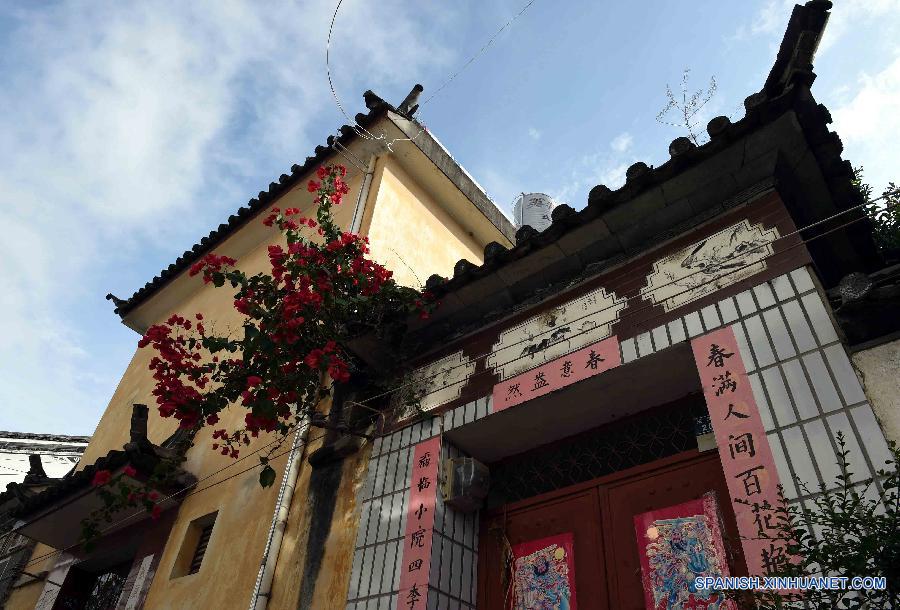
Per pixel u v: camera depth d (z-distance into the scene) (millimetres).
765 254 4312
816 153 4410
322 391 6277
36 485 9883
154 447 7875
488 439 5383
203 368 6191
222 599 6211
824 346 3682
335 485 6008
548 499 5070
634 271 5023
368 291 6074
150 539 7953
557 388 4789
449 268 9562
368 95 9266
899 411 3330
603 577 4414
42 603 9047
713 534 4051
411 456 5461
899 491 2865
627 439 4949
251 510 6809
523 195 12109
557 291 5453
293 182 9969
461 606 4809
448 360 5910
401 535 5043
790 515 3246
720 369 3980
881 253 4801
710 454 4379
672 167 4711
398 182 9336
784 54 4328
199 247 11367
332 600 5188
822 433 3412
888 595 2637
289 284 6180
